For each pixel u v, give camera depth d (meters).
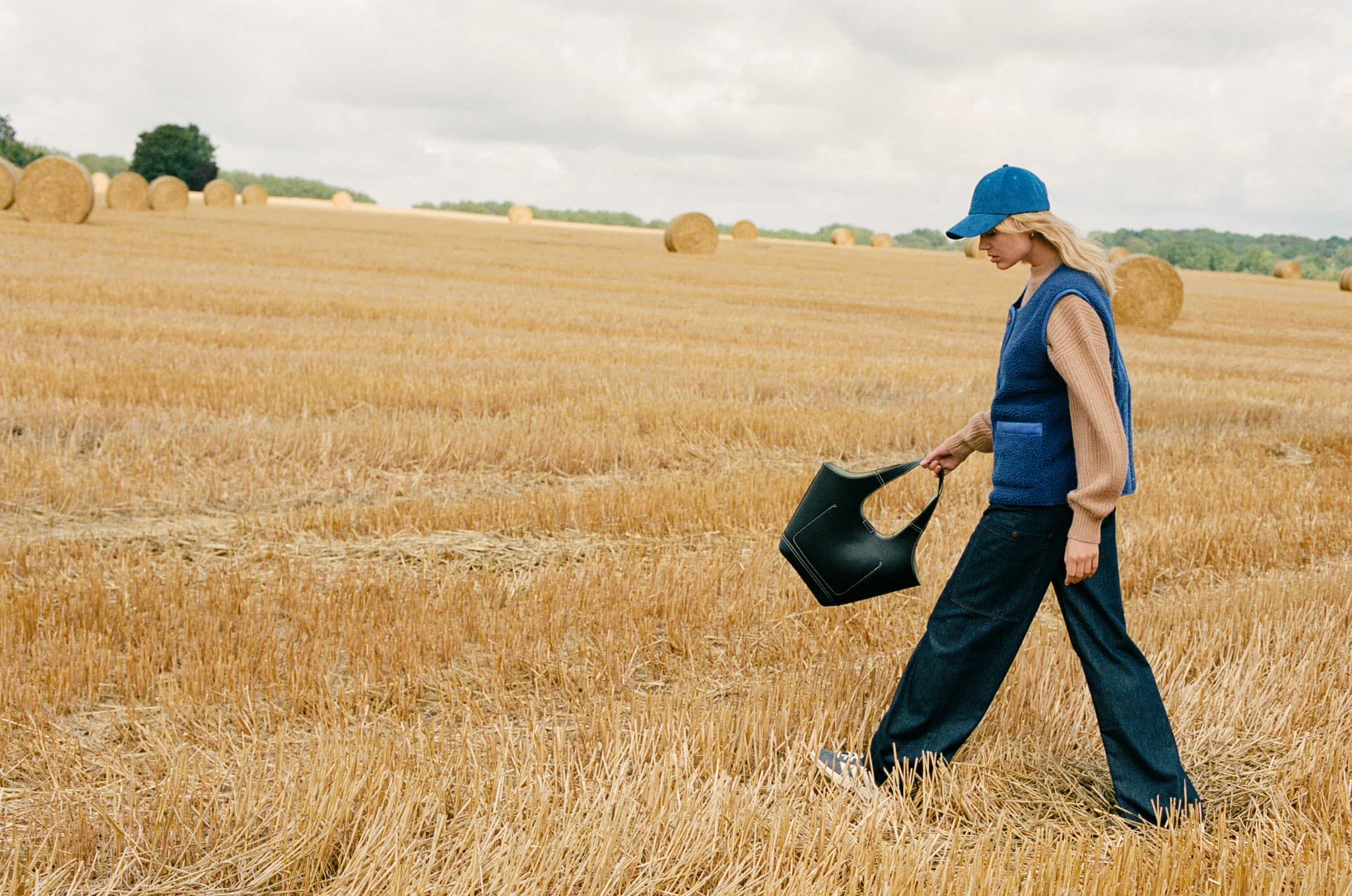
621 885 2.70
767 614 4.81
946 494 7.28
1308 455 9.57
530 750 3.26
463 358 11.42
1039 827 3.14
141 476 6.56
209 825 2.87
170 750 3.28
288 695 3.72
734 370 11.83
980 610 3.14
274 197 130.00
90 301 14.19
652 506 6.39
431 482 7.13
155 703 3.72
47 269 17.53
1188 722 3.81
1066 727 3.74
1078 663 4.16
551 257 33.47
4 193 31.88
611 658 4.17
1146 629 4.65
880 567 3.34
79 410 7.76
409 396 9.08
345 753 3.15
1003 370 3.09
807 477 7.39
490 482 7.23
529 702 3.86
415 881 2.60
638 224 119.31
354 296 16.86
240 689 3.75
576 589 4.91
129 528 5.77
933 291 30.05
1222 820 3.03
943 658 3.18
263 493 6.57
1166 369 14.88
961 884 2.66
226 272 19.91
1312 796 3.29
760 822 2.98
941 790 3.22
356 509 6.12
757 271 33.00
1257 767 3.55
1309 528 6.78
